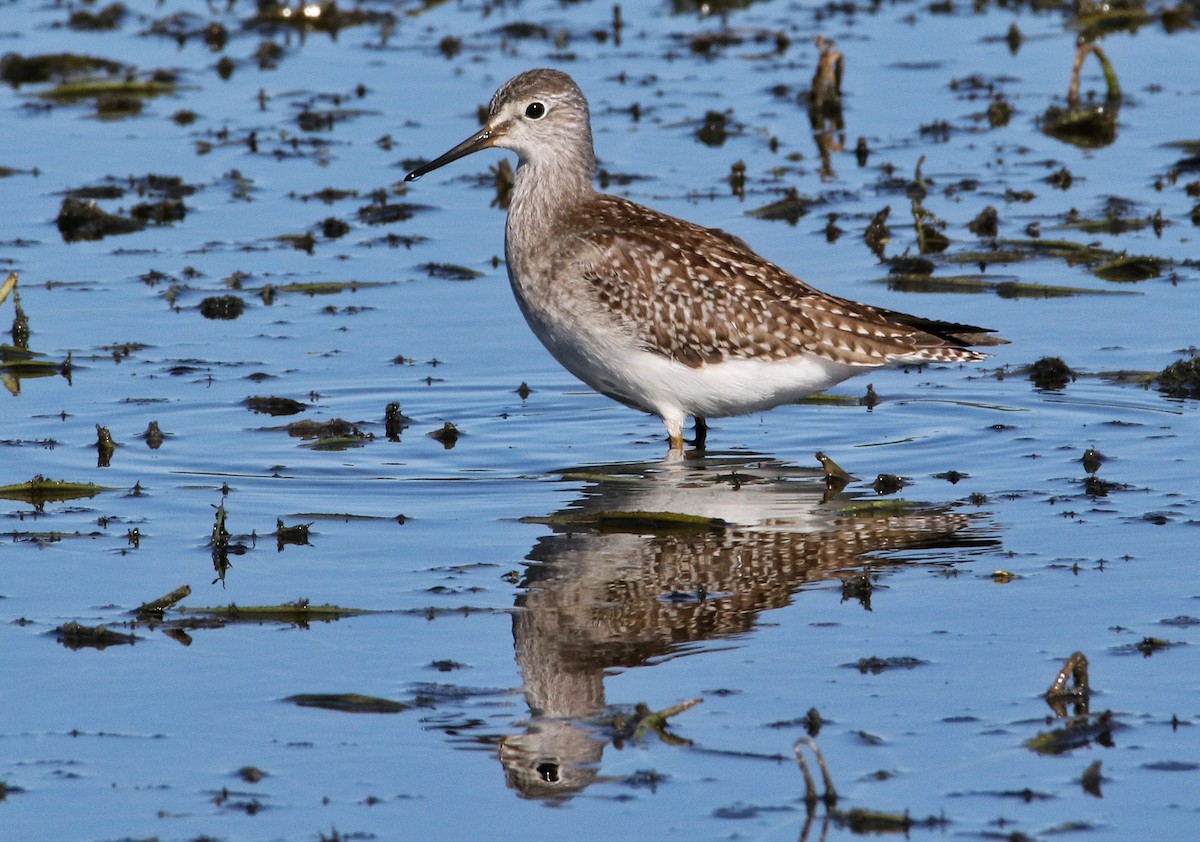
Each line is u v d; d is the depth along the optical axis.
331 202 20.06
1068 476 12.59
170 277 17.78
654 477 12.96
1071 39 25.91
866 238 18.31
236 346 16.00
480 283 17.69
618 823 7.92
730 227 18.78
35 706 9.10
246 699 9.18
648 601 10.45
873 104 23.28
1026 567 10.81
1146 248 17.94
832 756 8.45
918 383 15.24
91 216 19.25
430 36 26.66
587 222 14.13
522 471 13.11
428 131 22.22
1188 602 10.16
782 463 13.31
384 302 17.20
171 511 12.12
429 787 8.28
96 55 25.38
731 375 13.68
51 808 8.09
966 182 20.25
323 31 27.17
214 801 8.15
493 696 9.18
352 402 14.69
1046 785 8.15
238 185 20.52
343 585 10.75
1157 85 23.48
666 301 13.55
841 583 10.70
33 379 15.16
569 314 13.84
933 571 10.83
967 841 7.67
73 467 13.03
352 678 9.41
